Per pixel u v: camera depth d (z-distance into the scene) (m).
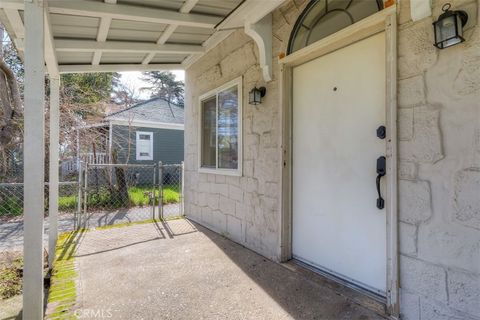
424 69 1.84
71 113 8.39
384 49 2.21
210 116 4.79
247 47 3.67
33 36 1.98
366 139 2.35
